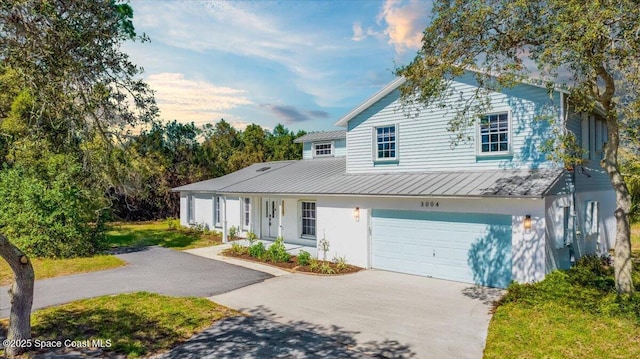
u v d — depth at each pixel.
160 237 21.36
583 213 13.28
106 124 7.34
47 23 5.96
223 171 35.34
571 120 12.33
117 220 29.53
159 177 30.94
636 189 21.86
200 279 11.78
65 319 7.95
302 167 21.89
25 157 14.72
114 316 8.19
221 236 21.28
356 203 13.88
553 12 7.80
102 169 10.12
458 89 13.16
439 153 13.69
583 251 13.23
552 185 10.30
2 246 5.93
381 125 15.27
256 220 20.89
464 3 8.66
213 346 6.80
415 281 11.67
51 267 12.91
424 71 9.64
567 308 8.34
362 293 10.32
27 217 14.06
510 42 8.70
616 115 9.09
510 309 8.51
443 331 7.51
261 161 36.78
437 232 12.10
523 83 11.85
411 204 12.63
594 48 7.70
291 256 15.32
